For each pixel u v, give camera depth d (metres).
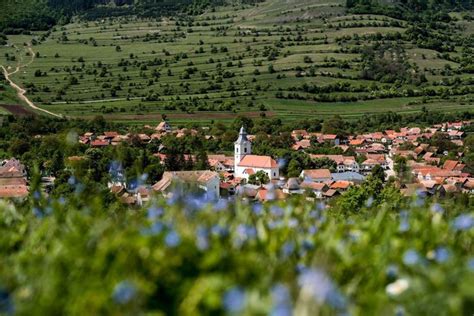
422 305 8.01
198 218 11.43
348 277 9.04
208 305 7.37
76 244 9.38
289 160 190.50
